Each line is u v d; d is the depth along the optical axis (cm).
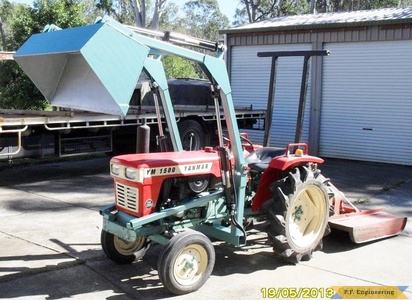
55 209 746
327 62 1374
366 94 1318
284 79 1448
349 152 1359
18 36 1545
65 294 446
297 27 1398
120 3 3155
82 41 388
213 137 1196
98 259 531
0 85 1569
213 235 507
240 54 1538
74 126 905
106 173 1062
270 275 495
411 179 1055
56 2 1541
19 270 498
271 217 505
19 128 836
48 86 474
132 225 439
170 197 474
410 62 1244
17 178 995
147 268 509
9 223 667
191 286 447
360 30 1306
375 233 593
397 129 1280
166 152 512
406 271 511
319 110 1393
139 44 406
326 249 574
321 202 541
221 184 502
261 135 1498
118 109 398
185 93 1241
